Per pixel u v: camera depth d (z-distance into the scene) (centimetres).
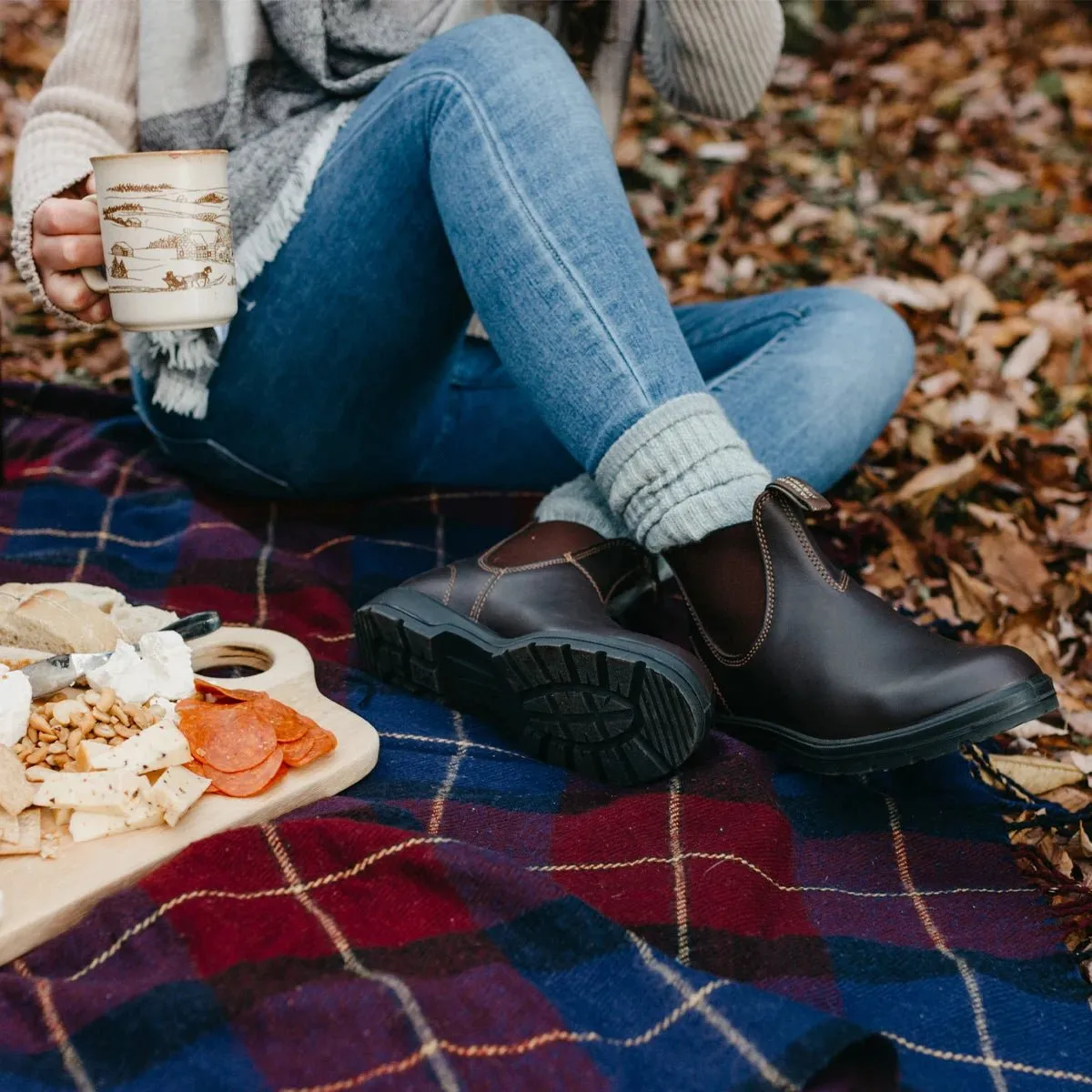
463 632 111
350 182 127
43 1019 76
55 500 155
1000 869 102
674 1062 75
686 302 255
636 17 157
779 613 105
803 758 106
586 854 97
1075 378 214
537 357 108
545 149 108
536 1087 73
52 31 344
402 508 167
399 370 142
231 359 139
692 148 316
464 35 118
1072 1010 87
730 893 92
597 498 119
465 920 86
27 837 88
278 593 141
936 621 157
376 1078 72
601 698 102
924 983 88
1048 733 133
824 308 149
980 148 319
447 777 107
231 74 129
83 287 117
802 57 372
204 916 83
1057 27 374
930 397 207
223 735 97
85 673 100
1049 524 177
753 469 107
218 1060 74
